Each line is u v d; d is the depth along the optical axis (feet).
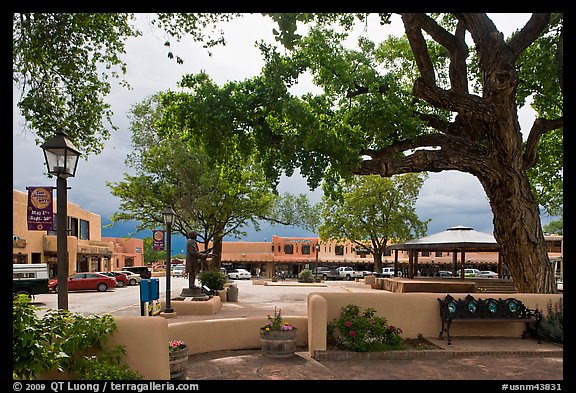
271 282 117.91
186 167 82.69
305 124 36.58
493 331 30.50
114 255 175.32
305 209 116.88
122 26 33.12
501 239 39.14
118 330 17.24
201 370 23.25
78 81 33.73
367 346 26.27
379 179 120.26
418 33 35.78
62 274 17.83
